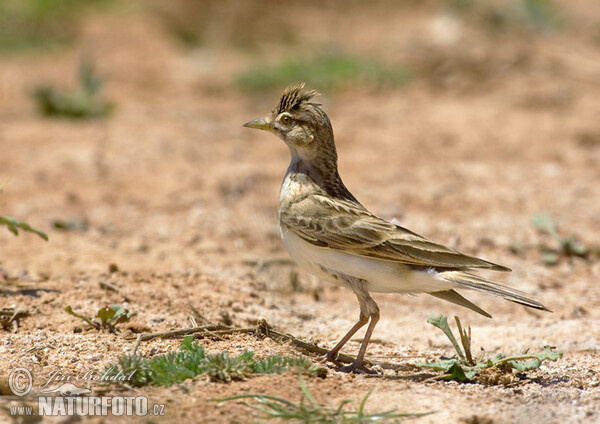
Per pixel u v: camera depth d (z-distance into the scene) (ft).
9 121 78.54
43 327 33.63
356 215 31.35
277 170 64.75
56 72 96.63
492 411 26.13
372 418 25.00
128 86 93.91
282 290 42.04
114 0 123.44
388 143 73.72
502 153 71.56
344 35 118.11
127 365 27.48
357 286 30.83
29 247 46.01
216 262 45.11
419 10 133.28
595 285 44.91
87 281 40.01
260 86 92.79
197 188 60.03
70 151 68.59
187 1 120.78
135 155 68.18
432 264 29.71
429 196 59.26
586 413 26.07
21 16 113.29
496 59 101.81
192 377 27.50
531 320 39.55
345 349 34.24
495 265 29.91
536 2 129.18
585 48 112.68
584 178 64.69
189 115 83.10
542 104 87.35
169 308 36.78
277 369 28.63
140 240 48.57
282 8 127.34
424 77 98.58
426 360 32.76
